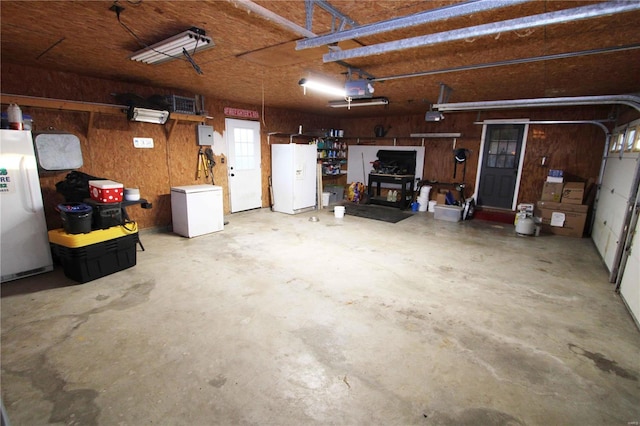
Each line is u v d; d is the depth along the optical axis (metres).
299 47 2.02
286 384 1.85
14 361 1.98
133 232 3.53
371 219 6.33
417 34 2.38
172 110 4.60
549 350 2.20
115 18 2.18
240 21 2.20
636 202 3.04
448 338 2.33
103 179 3.90
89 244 3.13
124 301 2.78
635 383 1.89
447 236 5.13
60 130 3.71
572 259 4.10
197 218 4.80
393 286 3.20
